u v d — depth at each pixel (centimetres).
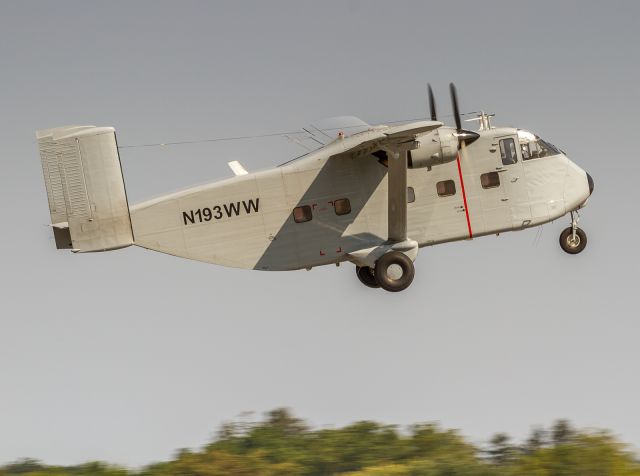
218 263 8994
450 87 8906
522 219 9188
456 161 9112
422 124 7875
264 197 8988
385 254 8956
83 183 8700
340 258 9044
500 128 9194
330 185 9000
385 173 9012
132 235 8844
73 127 8681
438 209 9119
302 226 9006
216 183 8994
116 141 8756
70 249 8856
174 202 8925
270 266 9025
